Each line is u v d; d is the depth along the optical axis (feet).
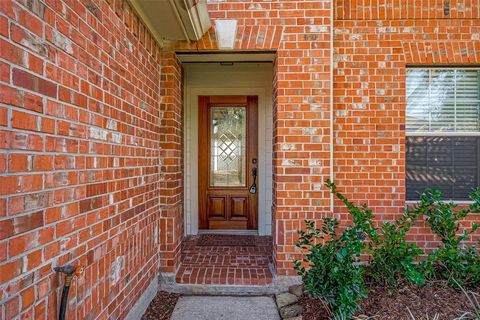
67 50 4.83
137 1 7.66
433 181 11.27
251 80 15.17
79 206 5.19
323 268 8.20
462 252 9.41
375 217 10.87
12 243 3.67
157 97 9.93
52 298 4.43
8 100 3.60
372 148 10.93
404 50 10.86
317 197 10.11
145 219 8.80
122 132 7.05
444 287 9.16
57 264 4.57
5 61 3.56
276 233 10.19
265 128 15.17
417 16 10.81
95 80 5.75
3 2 3.53
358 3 10.89
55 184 4.51
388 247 9.00
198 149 15.34
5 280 3.56
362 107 10.94
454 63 10.89
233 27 10.14
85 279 5.41
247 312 9.05
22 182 3.84
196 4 8.13
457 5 10.78
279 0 10.10
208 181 15.44
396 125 10.91
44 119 4.26
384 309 8.22
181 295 10.11
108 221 6.32
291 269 10.10
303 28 10.10
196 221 15.17
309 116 10.12
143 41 8.51
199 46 10.21
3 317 3.52
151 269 9.43
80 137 5.21
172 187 10.32
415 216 9.64
